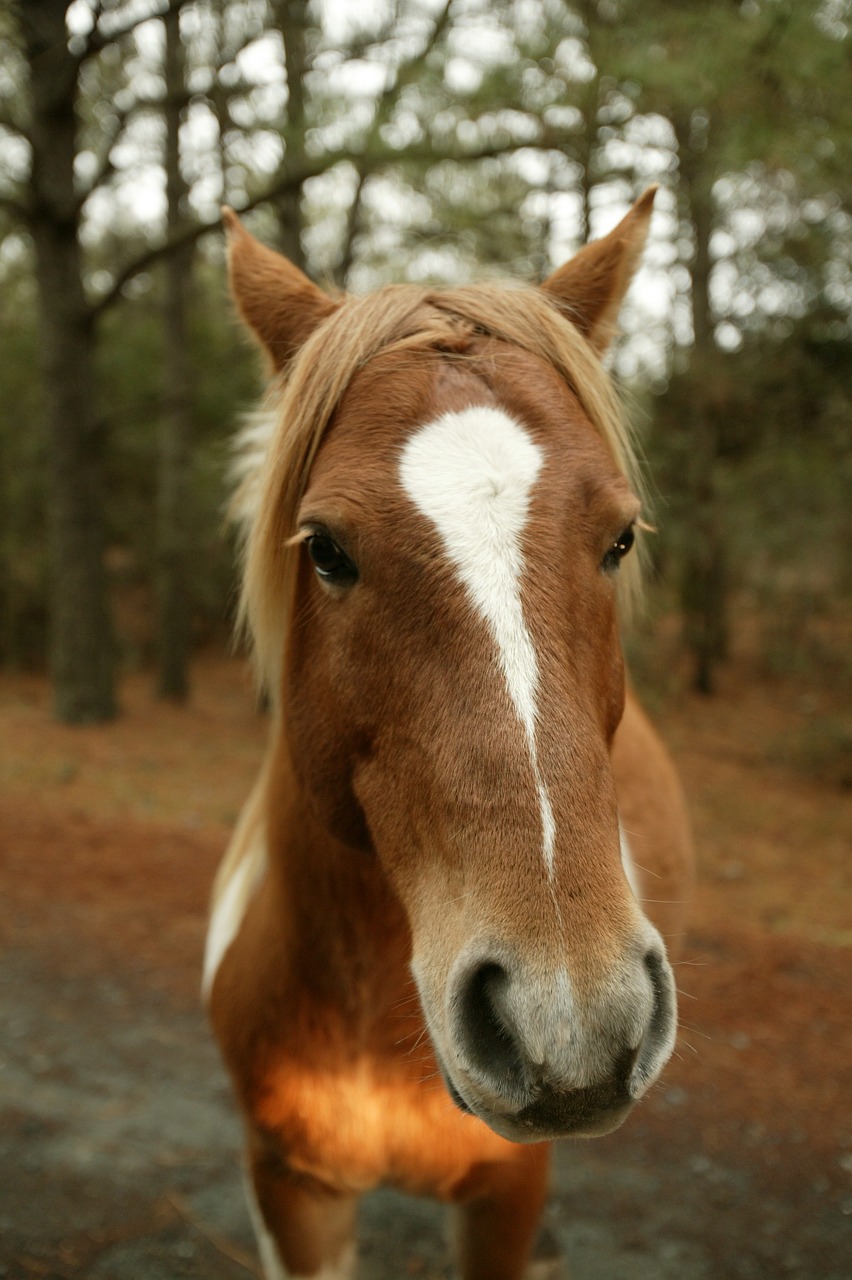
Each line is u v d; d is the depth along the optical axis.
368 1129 1.83
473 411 1.40
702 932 4.93
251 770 8.20
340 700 1.45
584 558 1.35
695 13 4.79
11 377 12.38
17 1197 2.95
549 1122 1.11
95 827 6.35
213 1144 3.25
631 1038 1.07
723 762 8.77
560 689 1.22
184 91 7.55
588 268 1.89
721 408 9.92
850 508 9.39
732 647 14.04
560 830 1.14
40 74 8.21
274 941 1.87
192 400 9.32
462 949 1.16
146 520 13.81
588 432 1.46
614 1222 2.91
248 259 1.93
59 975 4.39
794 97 4.39
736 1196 3.04
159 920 5.00
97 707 9.39
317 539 1.43
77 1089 3.54
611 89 5.72
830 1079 3.67
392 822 1.39
